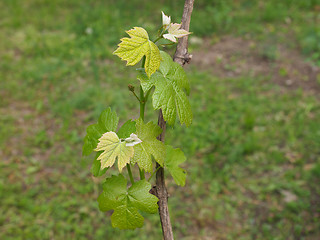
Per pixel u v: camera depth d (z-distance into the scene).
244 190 4.03
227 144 4.59
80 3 9.42
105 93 5.53
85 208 3.74
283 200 3.88
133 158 1.04
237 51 7.07
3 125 5.06
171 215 3.73
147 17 7.89
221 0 8.69
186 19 1.17
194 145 4.48
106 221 3.59
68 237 3.47
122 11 8.47
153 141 1.09
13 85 5.97
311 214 3.68
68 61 6.69
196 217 3.73
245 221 3.69
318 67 6.42
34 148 4.66
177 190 4.01
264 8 8.80
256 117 5.14
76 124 5.09
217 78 6.22
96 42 7.05
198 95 5.62
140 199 1.10
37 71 6.34
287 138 4.75
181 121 1.07
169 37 1.00
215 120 5.07
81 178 4.14
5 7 9.40
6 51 7.11
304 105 5.39
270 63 6.64
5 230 3.52
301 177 4.14
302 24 7.91
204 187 4.06
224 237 3.52
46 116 5.28
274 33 7.62
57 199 3.86
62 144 4.71
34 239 3.45
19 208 3.77
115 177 1.13
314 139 4.68
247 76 6.29
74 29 7.87
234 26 7.98
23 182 4.11
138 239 3.42
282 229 3.55
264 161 4.40
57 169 4.30
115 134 1.02
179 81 1.09
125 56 0.97
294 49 7.04
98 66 6.45
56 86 5.97
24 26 8.20
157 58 0.99
